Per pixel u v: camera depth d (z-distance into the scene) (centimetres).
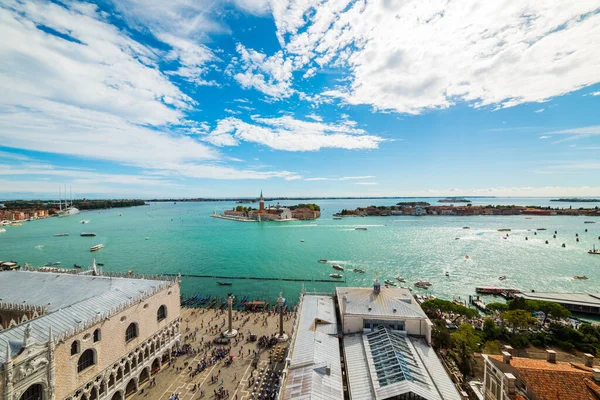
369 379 4962
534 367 4516
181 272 18438
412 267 19000
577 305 12000
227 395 6209
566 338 8344
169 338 7781
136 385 6450
